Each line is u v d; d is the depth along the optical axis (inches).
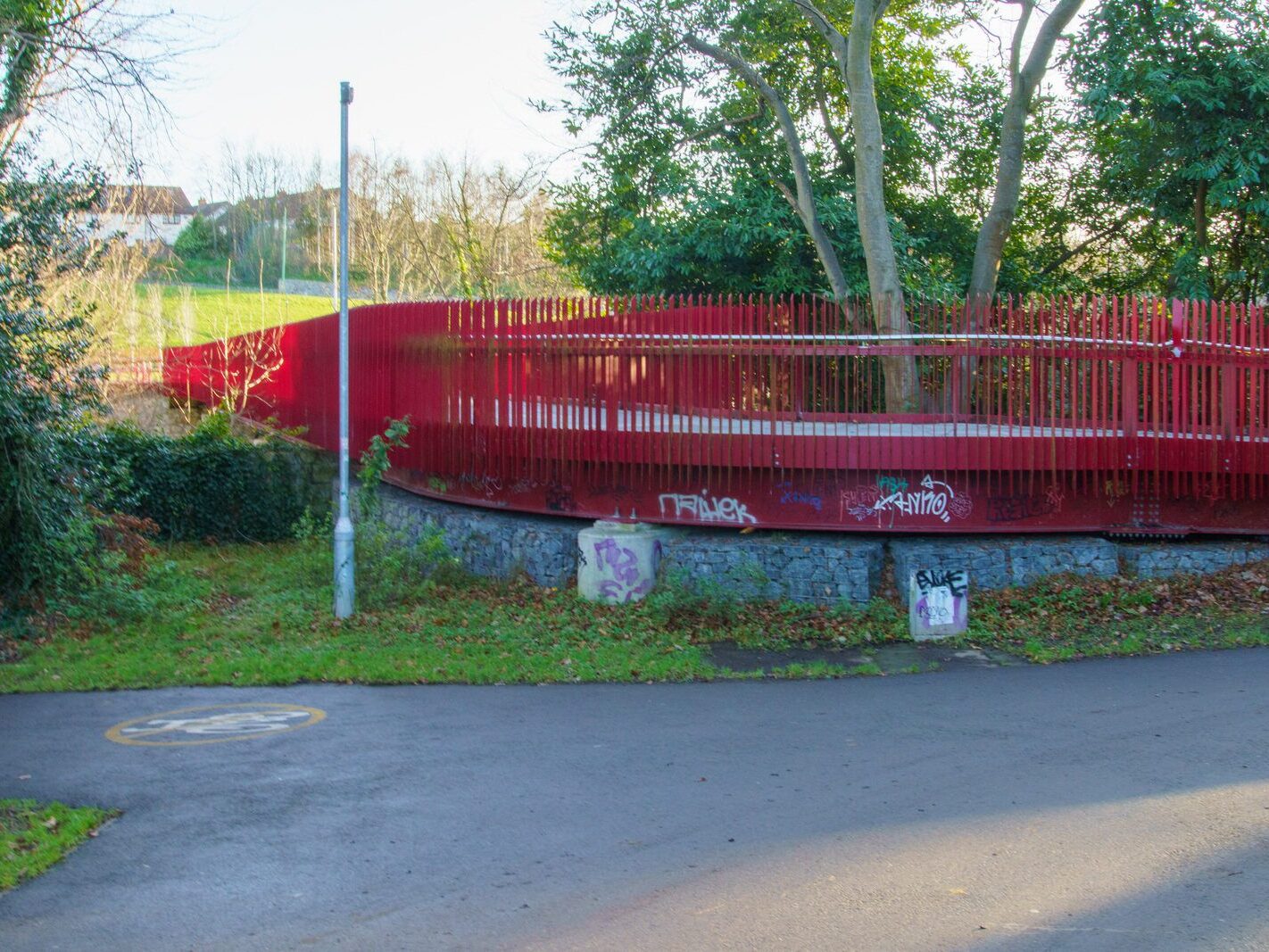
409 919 188.2
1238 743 273.0
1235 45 726.5
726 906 188.9
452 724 311.9
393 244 1494.8
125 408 902.4
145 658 403.9
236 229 1925.4
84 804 250.5
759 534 461.4
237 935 184.2
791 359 445.4
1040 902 187.0
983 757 267.7
